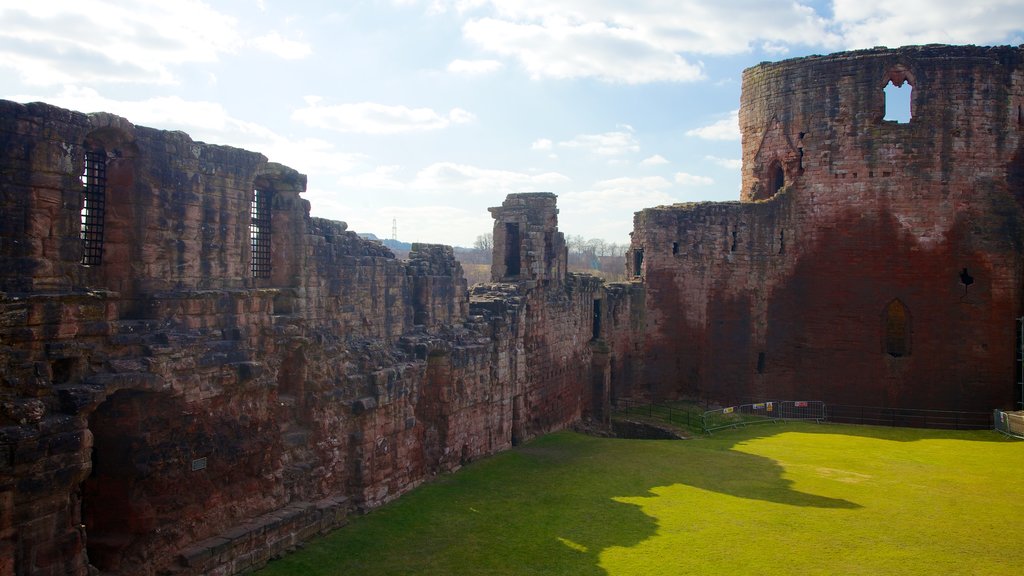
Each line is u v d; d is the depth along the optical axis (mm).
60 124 13570
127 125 15008
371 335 22766
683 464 29203
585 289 40062
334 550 18156
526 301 32781
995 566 18422
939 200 42375
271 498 18188
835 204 44125
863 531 21078
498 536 19984
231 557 16297
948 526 21562
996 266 41875
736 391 46219
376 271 22969
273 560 17344
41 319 12945
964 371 42250
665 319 46750
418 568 17562
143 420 15031
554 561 18391
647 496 24453
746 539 20328
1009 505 23734
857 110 43500
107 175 15438
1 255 12766
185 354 15734
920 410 42656
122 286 15422
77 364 13602
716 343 46375
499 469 26906
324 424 20031
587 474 26969
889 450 32500
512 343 31031
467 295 28953
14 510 12086
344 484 20844
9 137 12891
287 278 19578
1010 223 42156
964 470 28609
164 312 15734
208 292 16641
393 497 22438
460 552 18703
